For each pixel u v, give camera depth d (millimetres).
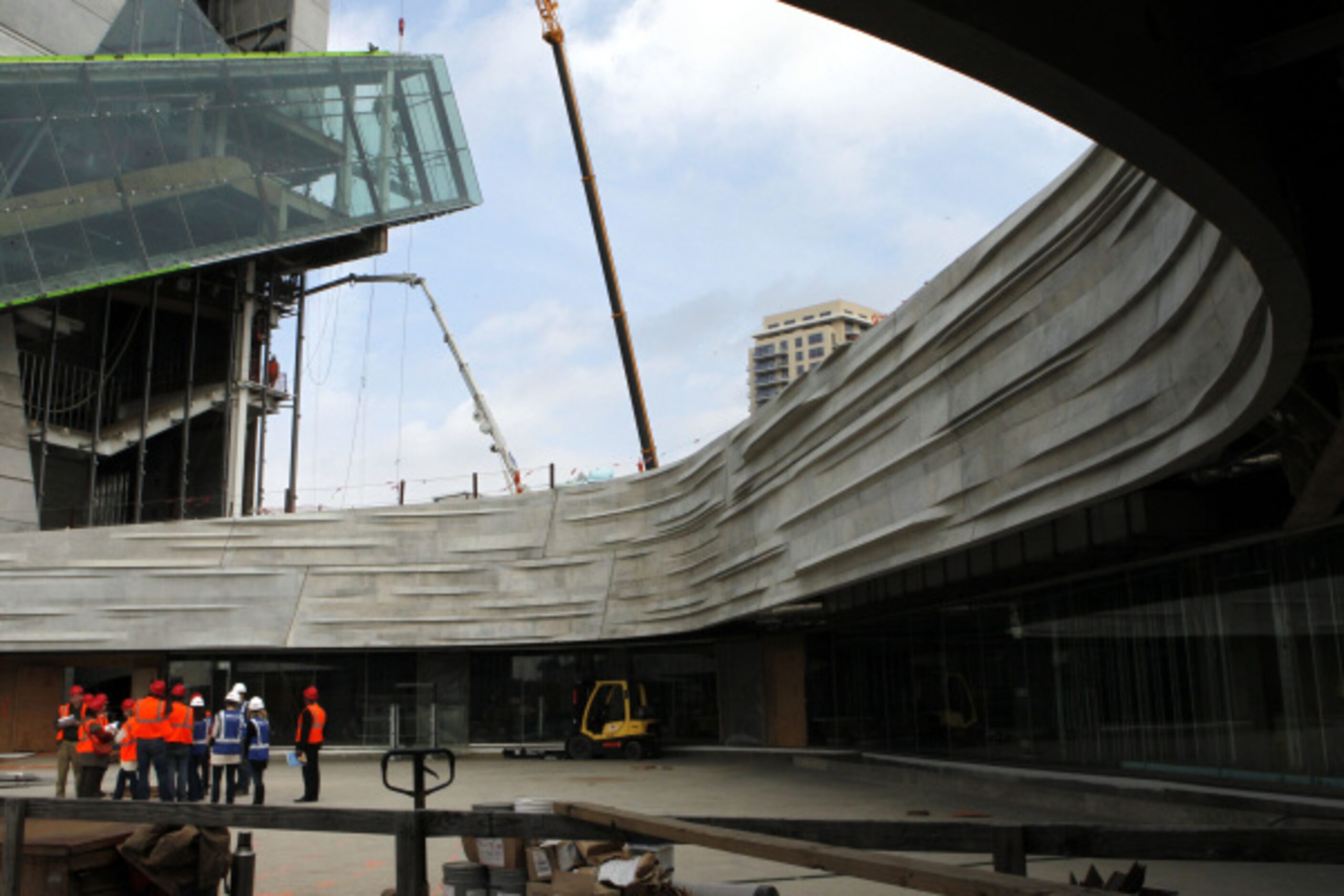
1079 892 4211
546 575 35875
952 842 5094
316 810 7191
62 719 23266
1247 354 9969
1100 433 13672
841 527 21484
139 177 48562
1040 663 21344
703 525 30531
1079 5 6062
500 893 7891
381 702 38219
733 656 35875
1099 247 13352
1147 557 17703
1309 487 12109
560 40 66562
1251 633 15711
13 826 8391
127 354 60375
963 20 5484
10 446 48781
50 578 37812
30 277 44219
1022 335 15195
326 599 37500
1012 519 15719
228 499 58188
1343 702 14023
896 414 19156
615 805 20719
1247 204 7402
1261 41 7125
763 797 22297
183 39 56656
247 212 53469
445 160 64250
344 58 59406
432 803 21922
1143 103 6371
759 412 25672
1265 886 11477
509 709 38156
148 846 8555
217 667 38781
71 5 51469
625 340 63938
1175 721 17281
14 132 44031
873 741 28703
